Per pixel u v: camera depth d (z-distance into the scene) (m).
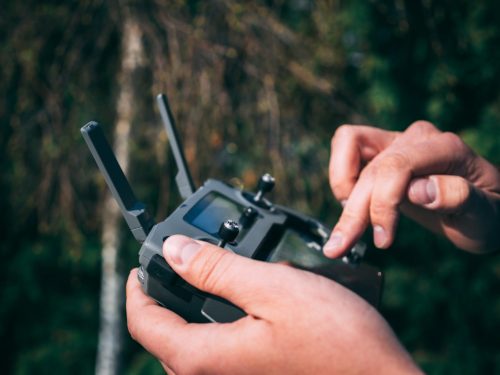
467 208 1.02
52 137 3.41
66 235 3.67
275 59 3.45
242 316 0.80
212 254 0.74
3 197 4.03
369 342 0.68
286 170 3.53
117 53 3.70
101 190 3.65
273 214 1.06
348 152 1.13
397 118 3.97
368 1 3.73
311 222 1.14
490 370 4.27
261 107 3.37
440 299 4.17
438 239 4.21
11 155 3.49
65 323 4.13
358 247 1.09
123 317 4.09
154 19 3.41
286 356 0.70
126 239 3.94
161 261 0.81
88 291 4.32
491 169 1.09
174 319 0.80
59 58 3.58
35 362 3.90
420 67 3.94
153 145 3.49
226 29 3.42
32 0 3.35
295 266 1.00
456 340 4.24
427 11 3.61
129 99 3.33
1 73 3.43
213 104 3.29
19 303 4.12
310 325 0.69
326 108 3.71
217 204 1.03
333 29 3.62
